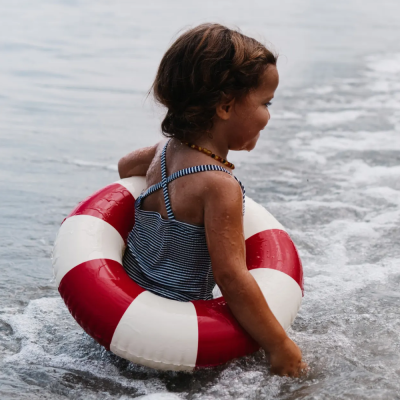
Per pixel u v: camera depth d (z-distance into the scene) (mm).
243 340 2168
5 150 5043
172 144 2334
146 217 2369
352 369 2256
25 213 3828
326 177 4719
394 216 3957
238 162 5031
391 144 5617
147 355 2121
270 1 16578
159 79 2234
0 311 2705
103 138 5535
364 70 9281
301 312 2740
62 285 2283
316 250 3463
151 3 14719
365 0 18500
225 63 2119
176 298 2293
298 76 8617
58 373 2268
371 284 3035
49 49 9336
